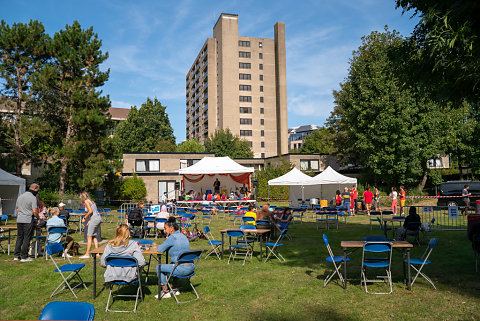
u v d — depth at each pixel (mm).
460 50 5562
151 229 13141
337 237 11875
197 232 11852
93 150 24453
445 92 5945
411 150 25172
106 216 17422
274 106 69938
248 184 28938
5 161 21109
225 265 7938
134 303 5379
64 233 9352
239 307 5207
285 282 6488
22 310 5078
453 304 5160
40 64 22703
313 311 5016
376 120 25562
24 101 22578
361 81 26641
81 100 22953
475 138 28547
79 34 23750
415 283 6324
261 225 10531
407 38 6551
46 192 23156
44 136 22641
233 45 67750
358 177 33000
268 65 70188
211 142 55188
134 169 34438
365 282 5957
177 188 28359
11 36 21625
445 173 34438
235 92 67250
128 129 51594
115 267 5184
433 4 5516
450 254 8688
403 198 19328
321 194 25219
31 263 7953
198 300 5535
